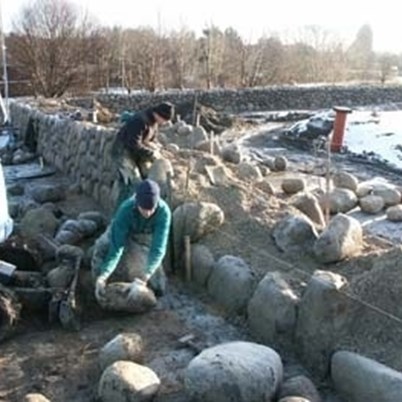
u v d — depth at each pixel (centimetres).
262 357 406
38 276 553
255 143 1814
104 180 821
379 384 388
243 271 532
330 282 449
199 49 3048
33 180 1041
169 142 1070
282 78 3312
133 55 2906
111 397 402
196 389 390
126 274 544
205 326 510
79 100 2189
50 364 462
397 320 423
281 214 643
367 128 1881
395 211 886
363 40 4716
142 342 476
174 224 602
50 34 2670
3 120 882
